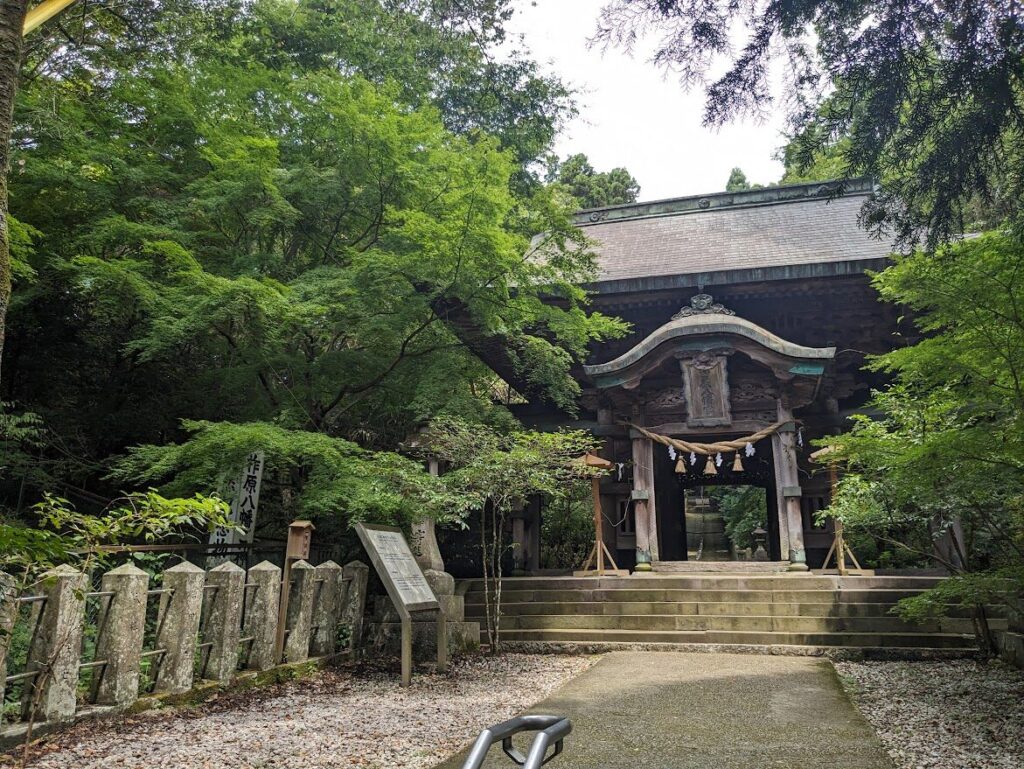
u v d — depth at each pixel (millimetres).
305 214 10930
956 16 4984
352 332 10391
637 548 13297
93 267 8508
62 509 4148
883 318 14641
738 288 14602
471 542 13773
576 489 15648
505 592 11586
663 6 5383
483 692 6961
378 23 15641
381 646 9336
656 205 20797
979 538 9711
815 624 9859
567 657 9453
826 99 5664
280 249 11969
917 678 7457
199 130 10234
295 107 11328
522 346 12320
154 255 10375
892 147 5664
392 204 10930
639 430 13734
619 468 15336
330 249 11469
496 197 9742
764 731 5219
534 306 11508
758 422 13461
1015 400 5707
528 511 15547
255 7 14500
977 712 5680
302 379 10633
